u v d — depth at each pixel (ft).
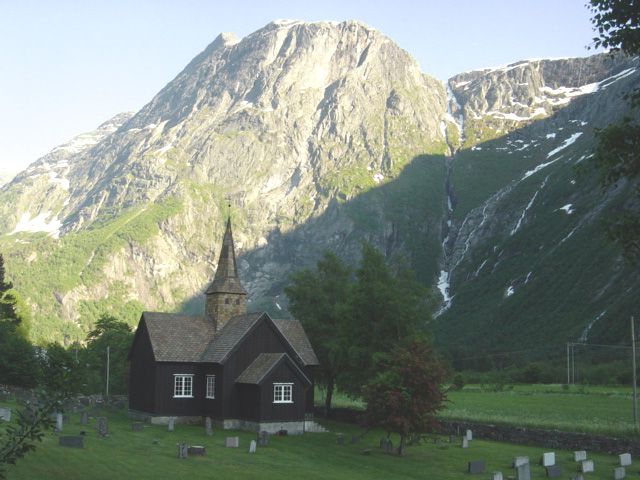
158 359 215.92
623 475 140.36
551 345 639.76
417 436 178.81
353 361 225.15
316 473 139.23
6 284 380.99
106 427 159.43
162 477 119.65
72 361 63.31
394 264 262.26
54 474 110.42
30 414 61.57
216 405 214.69
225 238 247.70
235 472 131.34
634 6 82.89
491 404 306.55
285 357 206.90
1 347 272.51
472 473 147.54
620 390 376.68
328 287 273.13
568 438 180.14
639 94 84.48
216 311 237.45
